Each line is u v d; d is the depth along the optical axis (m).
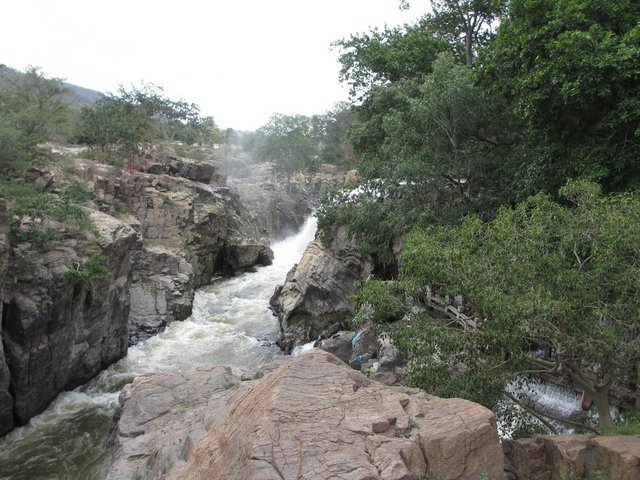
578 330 9.30
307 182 63.06
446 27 28.84
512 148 20.77
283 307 26.48
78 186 25.70
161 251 29.23
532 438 9.07
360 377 8.20
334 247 26.92
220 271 38.47
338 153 72.44
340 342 19.94
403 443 6.34
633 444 7.74
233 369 12.57
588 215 9.96
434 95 19.86
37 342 16.95
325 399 7.17
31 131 32.12
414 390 8.24
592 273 9.66
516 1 15.92
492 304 9.33
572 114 14.70
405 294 12.21
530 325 9.32
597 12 14.74
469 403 7.57
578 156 14.80
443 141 21.61
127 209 30.19
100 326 20.69
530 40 15.14
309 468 5.69
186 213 33.22
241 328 26.67
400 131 22.28
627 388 12.82
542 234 10.03
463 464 6.61
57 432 16.39
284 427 6.38
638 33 13.16
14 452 15.19
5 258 15.84
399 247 23.25
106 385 20.02
